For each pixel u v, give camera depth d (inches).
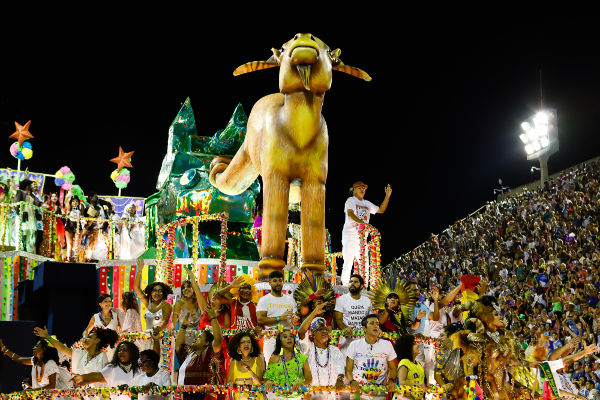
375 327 309.6
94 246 560.1
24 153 598.5
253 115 423.8
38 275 491.8
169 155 564.7
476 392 261.4
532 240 802.2
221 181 478.3
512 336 281.1
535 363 299.0
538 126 1047.6
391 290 361.1
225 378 322.3
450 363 269.6
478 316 275.3
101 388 272.7
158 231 463.8
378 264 449.1
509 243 833.5
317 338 313.3
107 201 601.3
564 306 564.1
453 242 1005.2
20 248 511.8
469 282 377.1
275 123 398.9
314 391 286.5
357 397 294.2
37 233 523.8
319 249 397.1
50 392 270.7
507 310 660.7
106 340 335.6
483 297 278.5
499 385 269.4
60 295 491.8
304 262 396.8
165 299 382.0
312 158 397.4
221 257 414.0
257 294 388.5
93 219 549.0
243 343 297.4
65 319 489.7
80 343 341.7
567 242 729.0
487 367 267.7
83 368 332.5
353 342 314.5
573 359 300.5
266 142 400.5
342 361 315.3
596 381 449.4
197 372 308.7
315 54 374.6
